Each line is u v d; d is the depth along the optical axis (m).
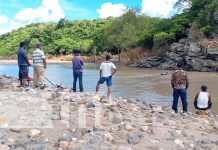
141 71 58.97
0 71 66.00
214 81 39.25
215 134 9.31
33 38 182.25
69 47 154.00
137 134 8.20
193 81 39.56
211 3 70.88
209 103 15.55
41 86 15.80
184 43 66.56
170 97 25.84
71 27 179.00
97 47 126.69
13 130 8.14
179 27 75.50
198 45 61.72
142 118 10.45
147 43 86.00
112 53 111.44
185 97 15.16
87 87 31.83
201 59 60.69
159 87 33.12
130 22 100.94
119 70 62.44
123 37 90.62
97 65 86.62
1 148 6.80
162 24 87.44
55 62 118.56
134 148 7.43
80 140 7.63
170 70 61.91
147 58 74.50
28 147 6.93
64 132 8.18
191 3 83.75
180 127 9.81
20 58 16.28
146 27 99.62
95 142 7.53
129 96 26.36
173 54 66.44
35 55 16.39
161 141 8.11
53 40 172.88
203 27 67.06
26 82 16.98
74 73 17.44
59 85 16.97
